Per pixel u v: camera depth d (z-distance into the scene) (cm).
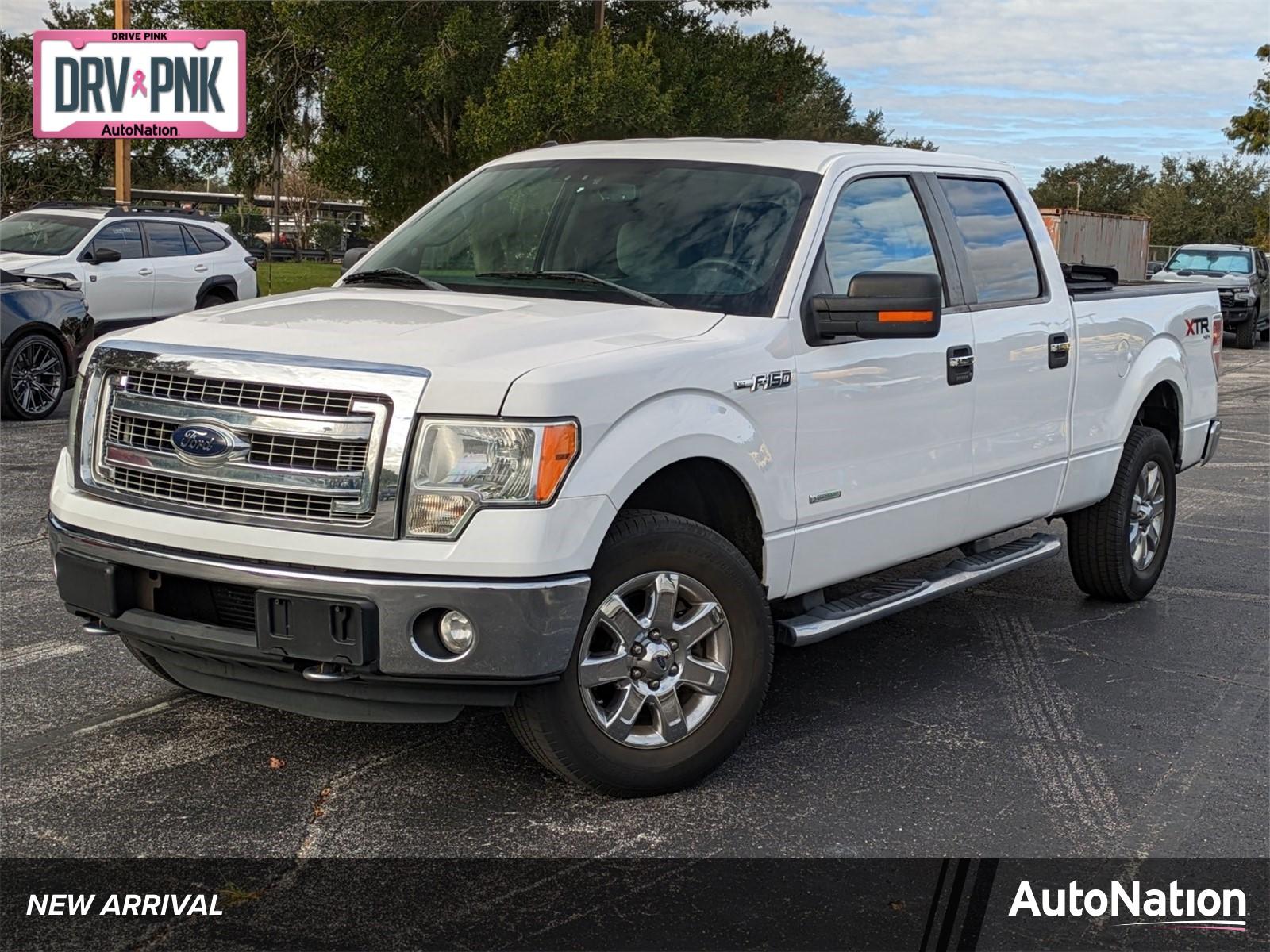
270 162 3575
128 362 414
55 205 1738
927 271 536
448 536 378
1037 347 589
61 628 594
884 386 498
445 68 2928
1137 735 507
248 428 390
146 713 493
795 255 474
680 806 425
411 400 379
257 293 1919
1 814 404
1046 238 622
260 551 385
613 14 3397
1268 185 9169
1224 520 941
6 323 1204
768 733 496
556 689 400
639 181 521
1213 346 762
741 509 455
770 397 448
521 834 400
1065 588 739
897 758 473
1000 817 425
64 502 426
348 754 460
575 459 386
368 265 541
